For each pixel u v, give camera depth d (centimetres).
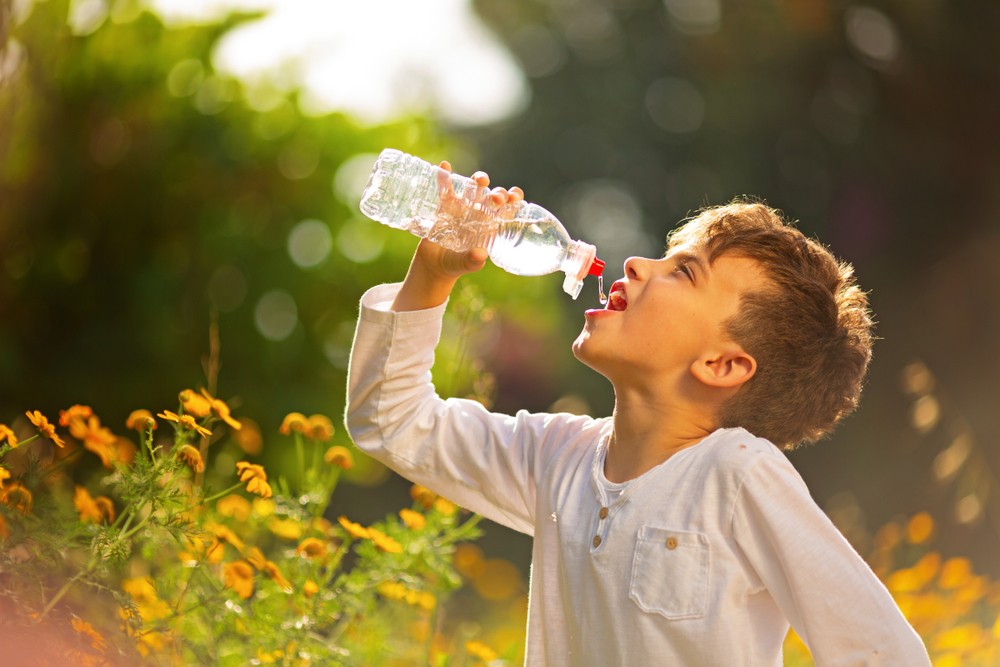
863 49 1393
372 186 241
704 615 207
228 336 652
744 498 209
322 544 273
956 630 455
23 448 271
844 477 1262
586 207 1923
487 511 244
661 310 222
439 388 600
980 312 1309
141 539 264
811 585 204
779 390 225
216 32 658
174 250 659
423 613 346
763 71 1545
